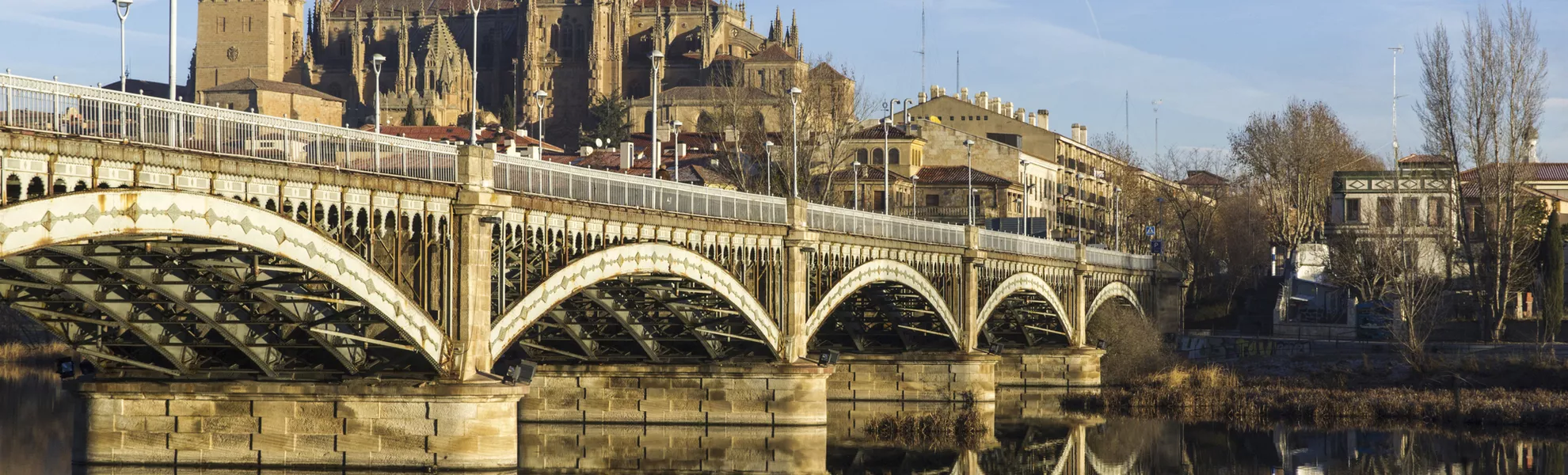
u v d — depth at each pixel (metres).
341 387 60.25
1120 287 153.62
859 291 106.38
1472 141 146.62
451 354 59.38
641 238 71.75
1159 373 138.50
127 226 43.25
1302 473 80.75
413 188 56.31
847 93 183.38
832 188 169.12
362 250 56.31
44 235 40.69
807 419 87.81
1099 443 93.06
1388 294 155.00
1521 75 145.50
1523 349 132.75
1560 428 102.50
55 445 76.69
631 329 85.44
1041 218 171.62
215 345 59.84
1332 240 172.75
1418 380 124.81
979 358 113.44
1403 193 170.38
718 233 79.31
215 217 46.44
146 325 59.50
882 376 114.94
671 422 88.94
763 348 91.25
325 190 51.59
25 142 39.97
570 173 66.62
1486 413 105.19
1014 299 132.12
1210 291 193.62
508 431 60.84
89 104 42.88
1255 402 110.19
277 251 49.19
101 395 62.09
